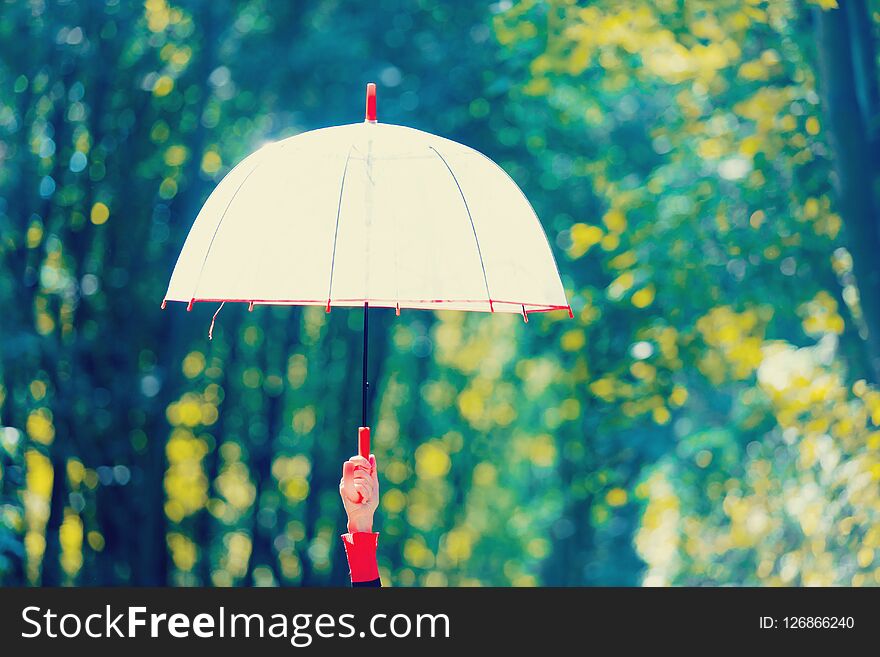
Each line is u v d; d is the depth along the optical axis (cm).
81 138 2567
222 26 2605
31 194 2558
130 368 2595
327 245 855
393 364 3005
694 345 2498
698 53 2361
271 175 895
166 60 2577
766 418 2620
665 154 2684
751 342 2448
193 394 2712
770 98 2375
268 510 2781
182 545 2714
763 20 2272
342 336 2764
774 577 2450
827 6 2084
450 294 848
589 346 2728
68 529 2605
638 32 2375
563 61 2467
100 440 2577
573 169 2753
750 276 2433
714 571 2686
